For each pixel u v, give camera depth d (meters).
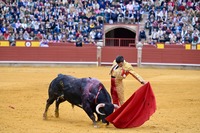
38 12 40.22
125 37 44.94
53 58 36.38
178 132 12.04
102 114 12.14
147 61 36.62
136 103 12.43
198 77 27.31
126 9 41.19
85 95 12.49
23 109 15.25
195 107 16.17
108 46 38.03
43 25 39.44
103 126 12.62
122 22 40.69
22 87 20.80
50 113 14.66
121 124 12.34
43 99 17.48
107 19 40.78
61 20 39.91
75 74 28.88
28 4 40.78
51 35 39.09
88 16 40.53
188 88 21.39
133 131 12.01
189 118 14.11
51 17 39.94
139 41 39.44
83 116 14.28
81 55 36.53
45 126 12.49
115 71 13.15
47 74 28.50
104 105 12.06
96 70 32.31
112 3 41.62
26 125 12.56
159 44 37.69
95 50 36.59
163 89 20.98
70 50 36.41
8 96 18.05
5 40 36.41
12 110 15.00
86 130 12.02
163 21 40.00
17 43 36.91
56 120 13.53
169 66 36.41
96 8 41.09
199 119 13.95
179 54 36.41
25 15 39.84
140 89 12.52
